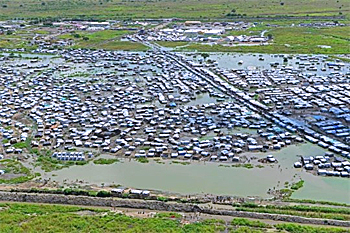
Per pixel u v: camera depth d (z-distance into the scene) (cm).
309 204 9288
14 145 12644
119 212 9056
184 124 14000
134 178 10694
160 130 13538
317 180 10394
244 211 8956
